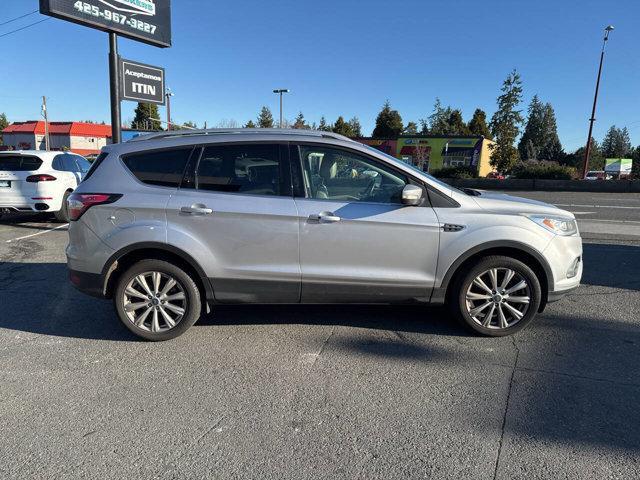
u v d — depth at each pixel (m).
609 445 2.69
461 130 66.50
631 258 7.52
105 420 2.97
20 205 9.91
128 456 2.62
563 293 4.19
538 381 3.44
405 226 3.97
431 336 4.26
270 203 3.98
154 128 78.00
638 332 4.36
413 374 3.56
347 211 3.96
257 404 3.15
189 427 2.89
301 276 4.03
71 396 3.26
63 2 9.23
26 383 3.45
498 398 3.21
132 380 3.48
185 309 4.12
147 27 10.89
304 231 3.97
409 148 46.31
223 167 4.06
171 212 3.97
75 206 4.07
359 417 3.00
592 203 16.69
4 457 2.61
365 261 4.02
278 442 2.74
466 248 3.98
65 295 5.52
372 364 3.72
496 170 37.25
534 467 2.51
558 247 4.08
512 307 4.15
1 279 6.20
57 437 2.80
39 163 10.19
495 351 3.95
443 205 4.04
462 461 2.57
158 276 4.08
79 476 2.46
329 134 4.23
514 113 35.47
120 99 10.65
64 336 4.31
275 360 3.80
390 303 4.15
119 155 4.13
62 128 78.19
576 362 3.74
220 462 2.57
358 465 2.54
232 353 3.94
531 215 4.08
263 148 4.07
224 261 4.02
